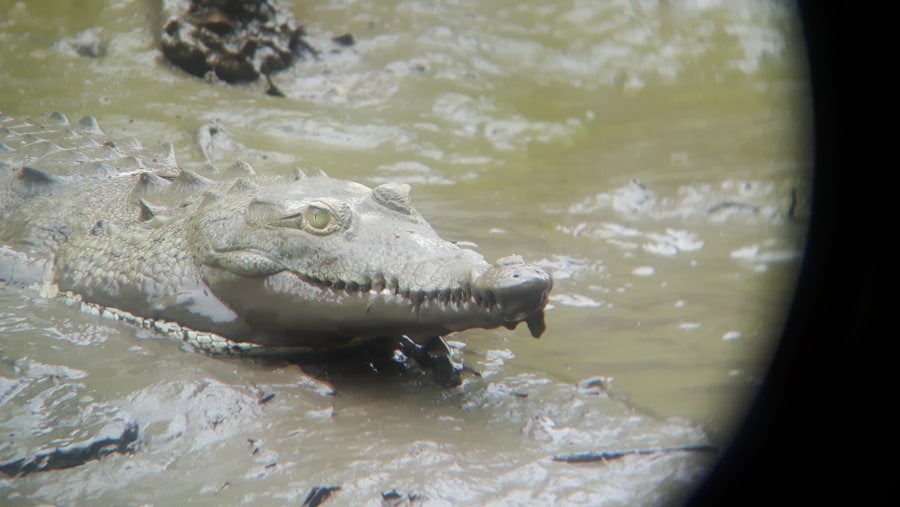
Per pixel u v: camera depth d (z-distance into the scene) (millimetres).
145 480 12445
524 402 14969
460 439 13656
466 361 16453
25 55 30609
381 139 28922
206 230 16109
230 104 29406
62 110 27859
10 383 14062
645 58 38438
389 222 15484
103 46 31312
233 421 13648
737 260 22906
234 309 15883
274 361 15852
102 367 14820
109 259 17453
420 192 25672
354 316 15016
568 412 14695
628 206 26062
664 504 12477
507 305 13453
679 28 40219
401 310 14656
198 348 16016
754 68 38875
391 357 16266
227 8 31469
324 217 15070
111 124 27172
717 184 27750
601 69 37312
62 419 13289
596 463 13289
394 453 13094
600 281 20766
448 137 29969
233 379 14617
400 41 34688
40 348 15320
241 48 31031
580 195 26484
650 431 14211
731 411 14906
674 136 32375
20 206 20062
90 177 21109
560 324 18375
